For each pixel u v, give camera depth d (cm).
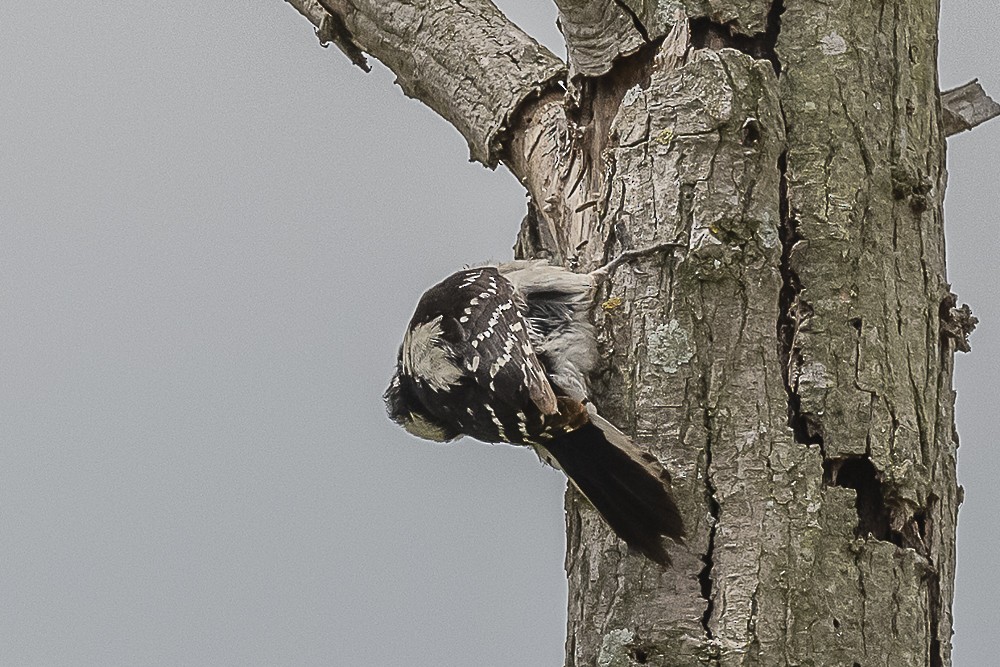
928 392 988
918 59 1054
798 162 994
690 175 984
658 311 977
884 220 998
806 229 979
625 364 991
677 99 999
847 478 952
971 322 1046
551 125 1215
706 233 967
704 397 955
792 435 941
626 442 950
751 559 912
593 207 1070
